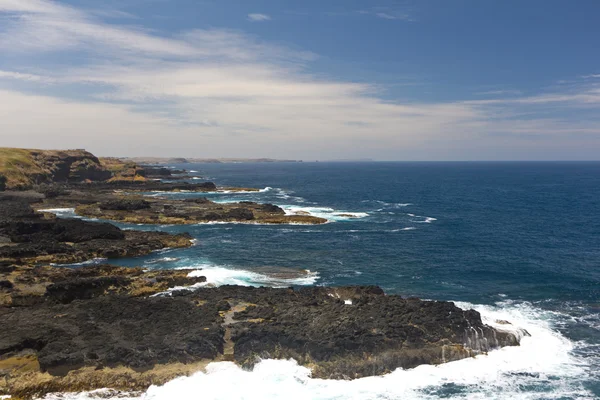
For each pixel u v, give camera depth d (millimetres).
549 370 28797
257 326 30719
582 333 33938
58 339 28875
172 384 26016
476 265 53531
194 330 30000
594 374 28359
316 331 29844
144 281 43125
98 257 56031
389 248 63500
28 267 48594
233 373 27141
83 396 25094
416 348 29562
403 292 43844
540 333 33688
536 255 58562
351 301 37750
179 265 53594
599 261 55125
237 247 63969
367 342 28875
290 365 27938
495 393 26406
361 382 27062
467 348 30438
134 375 26219
